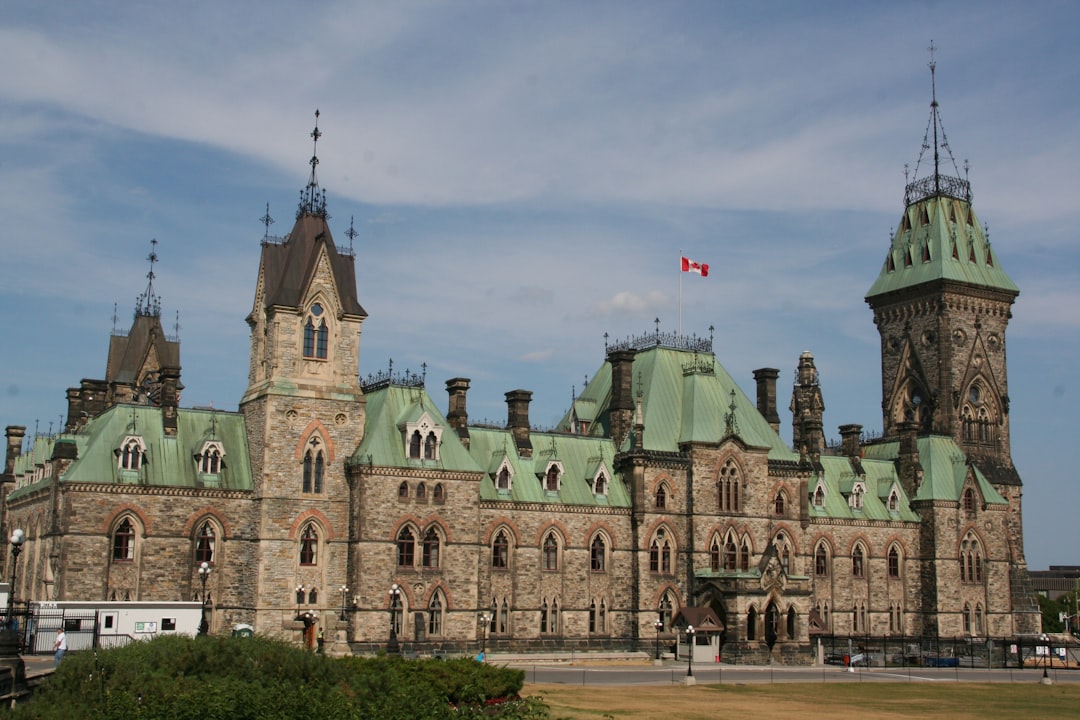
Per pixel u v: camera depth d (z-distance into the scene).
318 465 106.88
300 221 112.06
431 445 110.56
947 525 147.62
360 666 60.56
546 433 125.31
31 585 106.38
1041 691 98.12
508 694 66.19
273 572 103.00
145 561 99.69
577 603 119.00
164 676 49.03
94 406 121.12
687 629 117.69
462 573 110.00
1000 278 166.38
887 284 168.50
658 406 129.75
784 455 135.38
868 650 135.50
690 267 139.62
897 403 165.75
